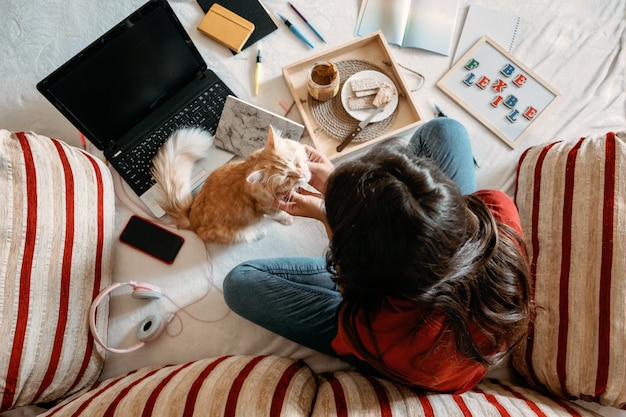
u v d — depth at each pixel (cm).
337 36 130
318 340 102
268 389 84
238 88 126
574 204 97
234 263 117
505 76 126
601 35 129
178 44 111
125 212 119
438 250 52
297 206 100
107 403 83
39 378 91
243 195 107
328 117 122
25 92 123
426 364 67
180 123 121
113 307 112
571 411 87
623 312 84
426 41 129
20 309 86
